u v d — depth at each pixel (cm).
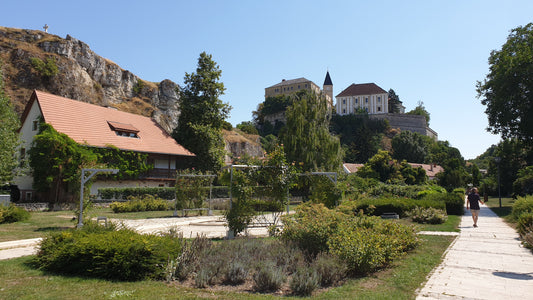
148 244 722
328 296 575
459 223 1680
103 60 6688
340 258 709
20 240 1147
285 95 11694
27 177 2833
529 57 2678
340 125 10938
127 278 689
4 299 543
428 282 640
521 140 3225
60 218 1870
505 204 3297
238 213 1241
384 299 545
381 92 11838
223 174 1338
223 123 4450
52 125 2838
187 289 622
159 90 7588
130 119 3875
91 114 3459
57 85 5441
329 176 1625
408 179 5372
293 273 664
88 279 679
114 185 3167
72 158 2484
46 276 698
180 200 2231
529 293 566
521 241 1077
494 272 711
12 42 5503
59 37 6178
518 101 2886
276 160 1327
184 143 4097
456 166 6975
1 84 2770
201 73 4250
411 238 961
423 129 11531
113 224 984
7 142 2228
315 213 975
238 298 567
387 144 9869
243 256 775
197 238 855
